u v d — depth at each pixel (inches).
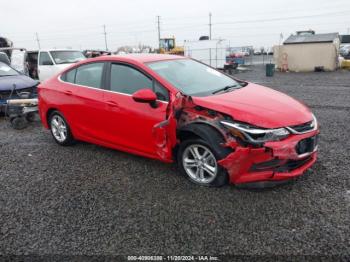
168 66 194.2
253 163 145.9
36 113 328.5
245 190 159.0
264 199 150.1
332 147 216.7
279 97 175.3
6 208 156.9
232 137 148.3
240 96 169.9
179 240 124.8
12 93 333.7
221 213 140.9
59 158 221.1
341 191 154.1
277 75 914.1
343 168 179.9
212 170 159.9
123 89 192.1
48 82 245.0
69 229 136.1
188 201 152.5
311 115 163.9
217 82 195.2
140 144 185.8
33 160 221.0
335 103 396.2
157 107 172.7
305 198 149.2
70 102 221.8
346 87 562.9
